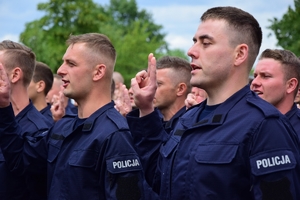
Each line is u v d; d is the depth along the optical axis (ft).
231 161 10.89
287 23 45.39
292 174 10.79
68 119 15.03
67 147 14.01
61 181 13.75
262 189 10.68
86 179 13.38
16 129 15.31
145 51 96.48
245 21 11.78
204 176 11.05
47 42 91.25
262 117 11.10
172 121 16.67
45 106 21.77
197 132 11.67
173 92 19.56
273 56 17.34
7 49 16.96
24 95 17.15
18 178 16.03
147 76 13.41
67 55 14.33
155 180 13.03
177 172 11.60
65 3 95.20
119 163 13.10
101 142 13.39
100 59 14.29
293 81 17.25
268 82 17.16
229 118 11.39
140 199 13.05
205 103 12.36
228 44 11.66
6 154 15.35
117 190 12.95
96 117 13.96
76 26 95.55
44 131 16.62
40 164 15.29
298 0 46.11
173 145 12.26
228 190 10.87
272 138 10.90
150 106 13.29
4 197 15.90
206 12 12.08
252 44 11.84
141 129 13.26
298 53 44.45
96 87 14.29
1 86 14.78
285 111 17.33
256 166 10.77
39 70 21.50
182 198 11.37
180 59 19.93
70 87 14.23
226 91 11.76
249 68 11.91
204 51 11.76
